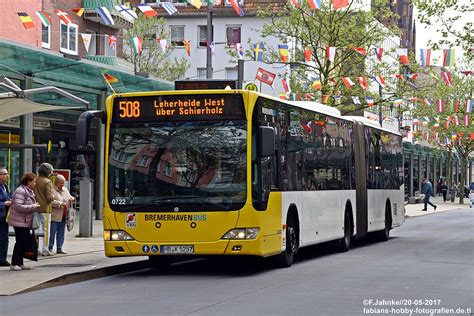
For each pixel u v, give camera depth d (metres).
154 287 18.05
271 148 19.58
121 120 20.30
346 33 47.88
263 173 20.25
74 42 52.44
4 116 22.75
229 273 20.94
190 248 19.62
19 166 35.97
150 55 69.69
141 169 20.03
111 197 20.11
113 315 13.80
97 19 53.81
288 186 22.23
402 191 38.03
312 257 25.88
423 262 23.72
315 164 24.89
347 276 19.83
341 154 27.95
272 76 36.75
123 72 38.03
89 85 38.44
